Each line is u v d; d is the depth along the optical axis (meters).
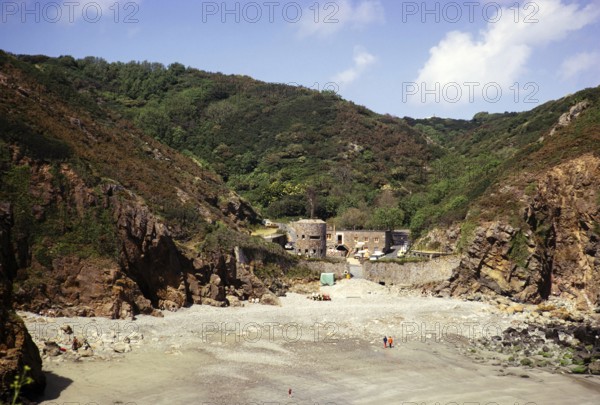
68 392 46.94
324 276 94.19
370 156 186.38
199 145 184.38
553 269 93.56
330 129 198.75
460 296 92.38
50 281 64.19
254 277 84.94
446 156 192.38
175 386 50.22
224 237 88.44
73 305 64.19
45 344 54.31
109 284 65.94
